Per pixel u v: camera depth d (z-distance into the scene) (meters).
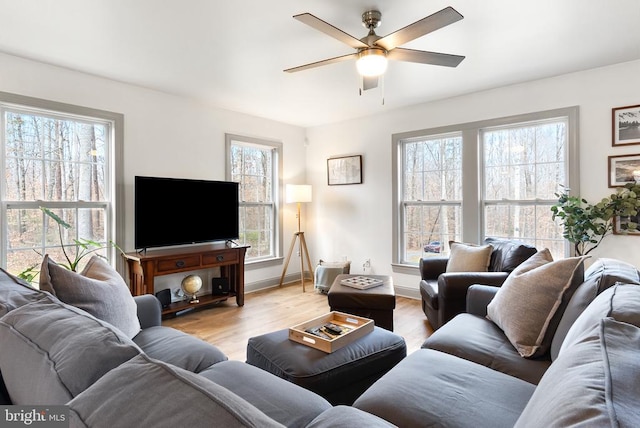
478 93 3.80
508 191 3.76
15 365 0.86
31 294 1.25
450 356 1.57
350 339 1.91
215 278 4.12
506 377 1.38
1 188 2.86
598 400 0.56
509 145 3.75
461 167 4.02
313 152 5.36
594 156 3.16
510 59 2.94
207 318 3.62
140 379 0.58
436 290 3.09
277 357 1.75
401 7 2.15
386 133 4.56
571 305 1.52
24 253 2.98
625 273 1.46
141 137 3.61
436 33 2.49
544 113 3.40
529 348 1.58
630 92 3.00
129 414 0.51
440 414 1.14
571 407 0.57
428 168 4.32
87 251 3.30
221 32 2.47
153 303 2.14
